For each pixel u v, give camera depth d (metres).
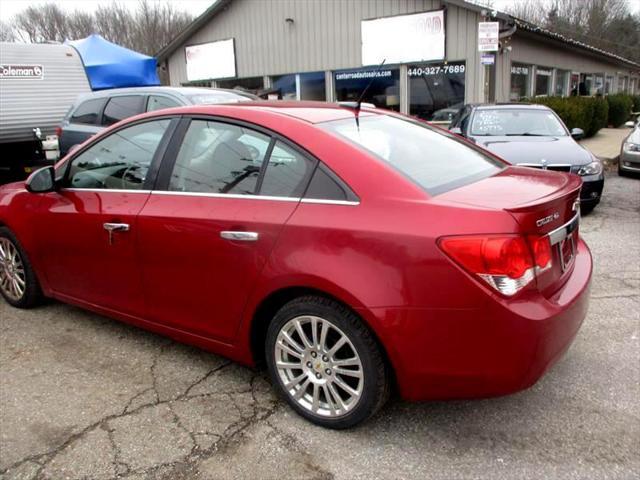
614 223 7.00
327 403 2.77
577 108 15.93
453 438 2.71
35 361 3.56
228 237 2.86
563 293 2.64
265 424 2.85
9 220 4.12
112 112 8.16
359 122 3.17
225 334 3.05
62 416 2.95
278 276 2.69
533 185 2.80
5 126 9.01
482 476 2.45
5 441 2.75
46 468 2.55
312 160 2.74
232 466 2.54
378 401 2.62
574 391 3.08
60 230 3.74
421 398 2.53
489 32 10.77
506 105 9.20
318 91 17.38
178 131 3.29
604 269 5.13
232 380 3.29
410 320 2.40
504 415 2.89
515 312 2.31
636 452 2.57
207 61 19.70
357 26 16.08
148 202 3.26
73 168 3.79
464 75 14.62
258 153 2.93
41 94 9.41
